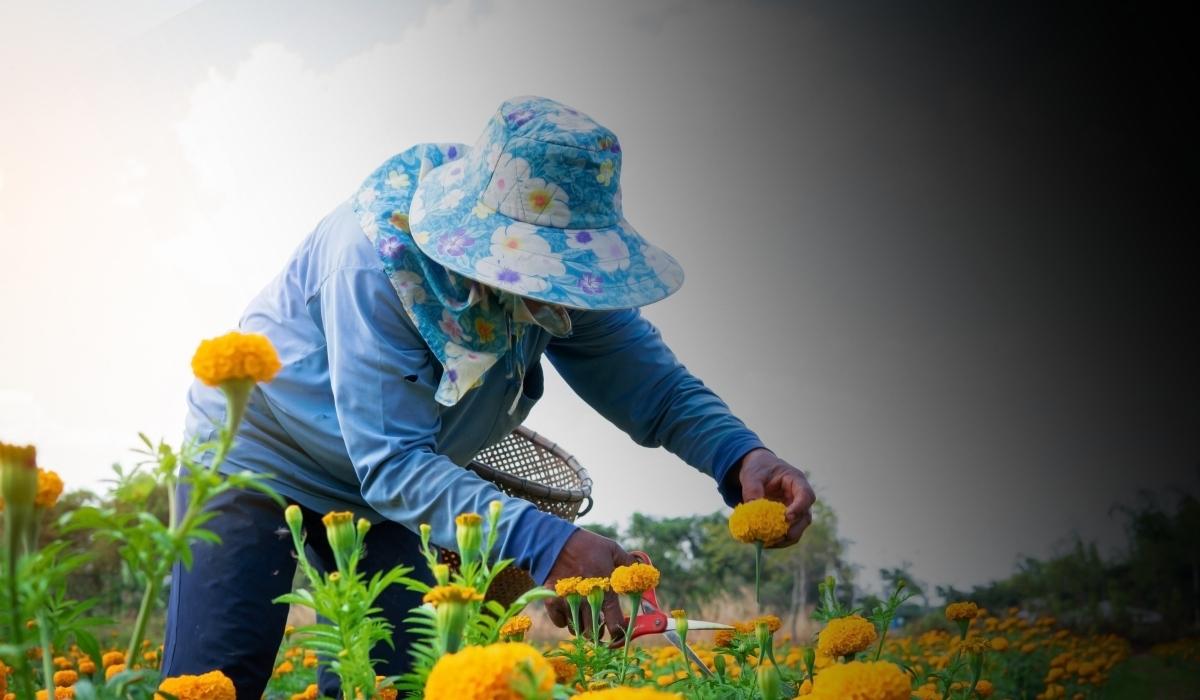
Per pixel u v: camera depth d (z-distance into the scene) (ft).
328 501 7.00
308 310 6.91
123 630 18.67
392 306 6.38
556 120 6.17
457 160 6.81
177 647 6.89
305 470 6.95
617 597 6.04
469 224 6.09
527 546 5.77
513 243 5.96
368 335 6.31
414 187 6.96
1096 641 18.67
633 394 8.16
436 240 6.07
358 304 6.36
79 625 4.10
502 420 7.28
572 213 6.10
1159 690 15.43
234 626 6.81
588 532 5.90
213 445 3.79
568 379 8.38
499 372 6.99
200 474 3.67
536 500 8.83
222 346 3.70
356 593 4.44
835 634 5.60
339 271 6.51
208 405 7.13
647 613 6.07
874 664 4.16
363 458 6.14
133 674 3.74
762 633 5.69
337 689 7.33
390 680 4.44
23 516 3.53
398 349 6.35
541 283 5.81
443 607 3.91
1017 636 19.27
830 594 6.18
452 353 6.31
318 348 6.83
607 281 5.93
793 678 5.91
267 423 6.92
